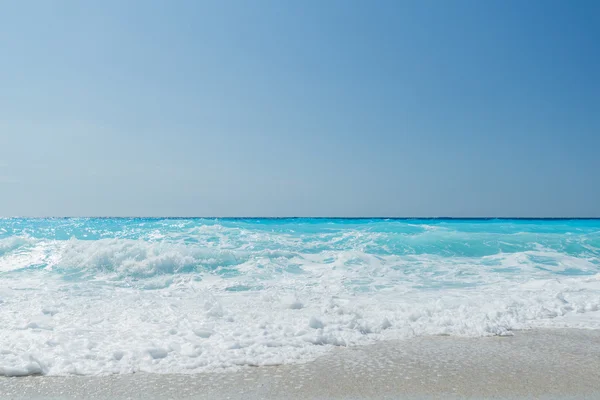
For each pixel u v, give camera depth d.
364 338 5.61
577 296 8.16
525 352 5.08
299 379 4.18
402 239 15.72
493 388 3.97
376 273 11.09
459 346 5.32
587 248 15.33
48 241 13.17
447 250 14.79
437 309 7.06
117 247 11.84
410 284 9.77
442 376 4.27
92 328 5.83
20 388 3.93
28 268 11.30
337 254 13.34
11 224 19.09
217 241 14.98
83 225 18.20
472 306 7.34
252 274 10.87
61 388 3.93
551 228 21.50
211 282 10.07
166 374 4.28
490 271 11.54
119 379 4.15
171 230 16.89
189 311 6.89
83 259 11.51
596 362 4.71
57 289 9.13
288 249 14.15
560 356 4.93
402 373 4.35
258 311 6.83
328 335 5.48
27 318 6.38
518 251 14.96
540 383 4.09
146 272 10.96
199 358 4.68
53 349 4.92
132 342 5.18
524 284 9.70
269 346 5.19
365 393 3.85
